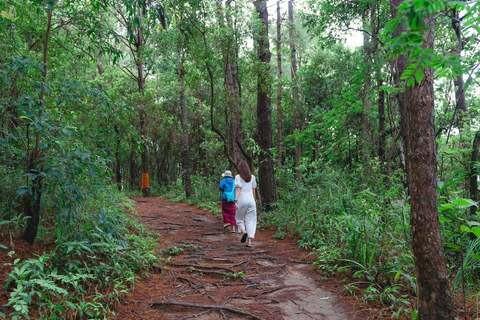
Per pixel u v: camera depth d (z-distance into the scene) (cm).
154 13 469
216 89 1106
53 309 312
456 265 427
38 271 330
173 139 2317
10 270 360
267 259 610
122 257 484
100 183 480
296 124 1820
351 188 811
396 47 184
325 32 1295
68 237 449
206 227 948
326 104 1884
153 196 2019
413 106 284
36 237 457
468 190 546
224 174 900
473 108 1183
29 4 537
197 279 507
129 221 699
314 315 382
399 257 459
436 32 832
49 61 589
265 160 1110
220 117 1345
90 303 331
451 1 166
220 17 948
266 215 973
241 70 1075
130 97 1706
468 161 507
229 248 686
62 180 409
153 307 393
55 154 421
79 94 450
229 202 880
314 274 522
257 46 1079
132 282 433
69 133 403
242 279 507
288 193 929
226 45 972
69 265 377
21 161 435
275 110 1802
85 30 516
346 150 1614
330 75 1909
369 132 1305
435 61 182
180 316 377
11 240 393
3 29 461
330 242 617
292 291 456
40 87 401
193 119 2508
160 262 571
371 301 404
